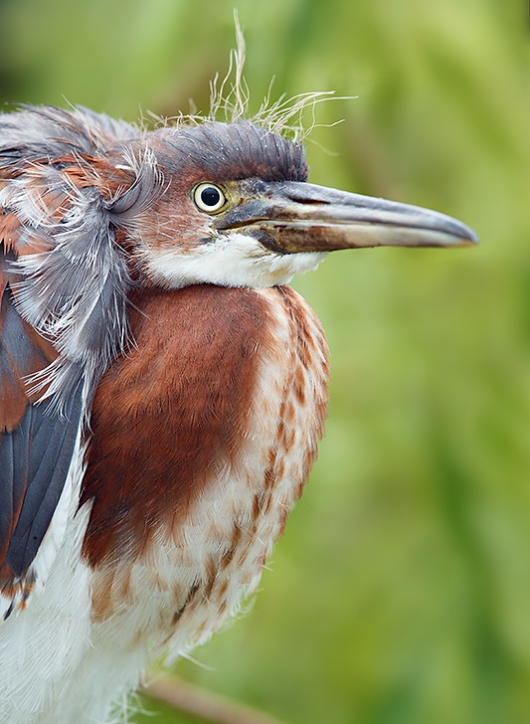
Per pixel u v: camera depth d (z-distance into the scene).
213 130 6.76
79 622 6.61
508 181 7.97
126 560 6.53
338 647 8.02
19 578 6.36
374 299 7.98
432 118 7.90
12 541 6.36
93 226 6.50
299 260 6.75
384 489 7.98
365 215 6.68
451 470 7.87
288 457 6.82
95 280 6.45
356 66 7.67
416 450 7.90
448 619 7.87
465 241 6.59
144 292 6.62
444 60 7.75
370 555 7.98
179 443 6.45
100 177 6.67
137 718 8.49
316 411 7.01
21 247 6.36
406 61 7.73
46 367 6.34
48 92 8.12
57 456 6.35
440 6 7.71
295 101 7.56
